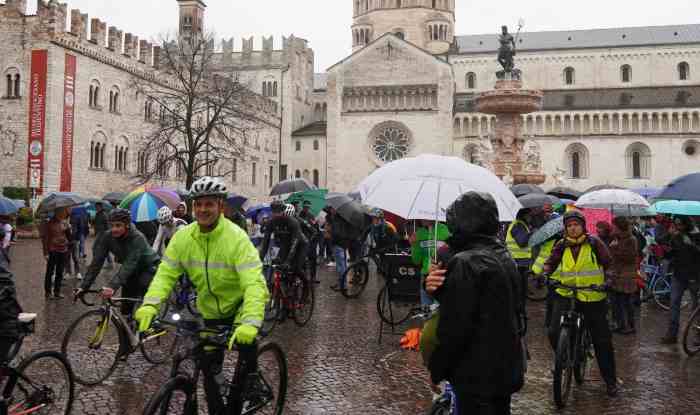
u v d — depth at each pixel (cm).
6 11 4928
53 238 1797
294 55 9244
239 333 568
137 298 1048
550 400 937
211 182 600
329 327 1477
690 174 1455
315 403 888
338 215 2170
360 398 916
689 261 1342
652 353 1271
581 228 958
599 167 7981
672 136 7812
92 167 5341
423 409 870
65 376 781
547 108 8225
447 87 7694
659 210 1738
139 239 1032
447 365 488
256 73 9175
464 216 513
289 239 1435
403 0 9256
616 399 944
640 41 8950
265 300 601
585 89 8850
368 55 7906
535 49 9019
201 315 641
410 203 1092
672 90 8519
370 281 2478
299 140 9062
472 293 473
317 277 2558
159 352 1103
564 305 973
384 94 7831
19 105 4903
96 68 5372
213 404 614
